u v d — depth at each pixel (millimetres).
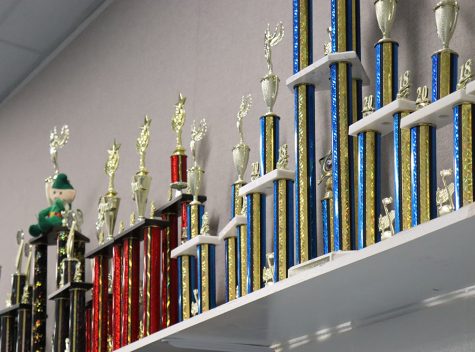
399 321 1798
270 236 2223
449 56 1675
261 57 2480
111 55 3305
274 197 1910
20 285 3082
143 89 3043
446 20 1694
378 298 1724
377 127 1739
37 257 2898
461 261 1494
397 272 1551
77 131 3424
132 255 2410
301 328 1958
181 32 2908
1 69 3840
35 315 2848
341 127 1814
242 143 2203
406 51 1960
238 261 2062
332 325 1939
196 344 2053
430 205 1592
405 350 1773
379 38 2047
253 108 2449
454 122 1554
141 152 2484
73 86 3525
